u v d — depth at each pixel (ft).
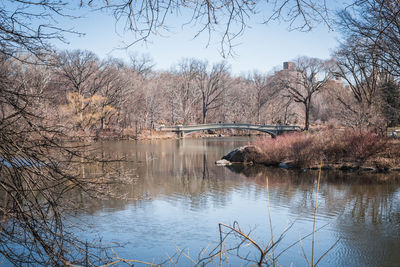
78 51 105.70
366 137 86.02
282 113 241.35
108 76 164.55
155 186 63.82
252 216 46.91
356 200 54.34
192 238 38.47
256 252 34.17
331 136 92.48
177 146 139.23
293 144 92.43
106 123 158.40
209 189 62.44
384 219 45.16
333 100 147.33
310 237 39.11
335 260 33.42
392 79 82.17
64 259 13.24
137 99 186.39
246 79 283.18
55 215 14.35
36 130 13.79
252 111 242.58
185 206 50.83
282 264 32.19
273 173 79.30
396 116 89.81
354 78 104.94
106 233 38.09
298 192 60.13
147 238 37.50
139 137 167.84
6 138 13.28
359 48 40.65
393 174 75.41
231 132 229.25
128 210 47.32
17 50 12.71
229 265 30.58
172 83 235.81
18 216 13.44
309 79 171.42
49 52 13.29
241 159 96.37
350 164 83.66
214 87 244.01
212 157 106.32
